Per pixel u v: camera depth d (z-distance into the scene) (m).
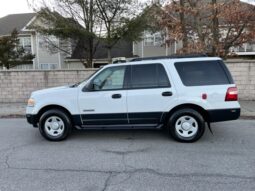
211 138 6.44
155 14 13.03
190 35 12.21
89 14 18.44
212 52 11.91
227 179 4.18
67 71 12.34
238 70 11.24
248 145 5.86
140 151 5.60
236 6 11.37
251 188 3.88
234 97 5.92
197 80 6.00
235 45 12.30
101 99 6.16
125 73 6.17
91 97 6.20
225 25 12.02
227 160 4.98
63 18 18.47
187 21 12.20
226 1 11.87
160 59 6.18
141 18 17.67
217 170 4.54
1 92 12.73
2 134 7.27
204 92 5.93
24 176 4.45
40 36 23.39
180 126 6.10
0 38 25.55
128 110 6.12
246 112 9.10
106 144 6.14
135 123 6.19
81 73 12.30
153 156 5.28
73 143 6.27
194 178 4.25
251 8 11.51
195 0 11.95
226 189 3.86
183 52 11.67
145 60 6.21
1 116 9.98
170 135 6.34
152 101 6.04
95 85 6.21
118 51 27.83
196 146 5.84
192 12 11.48
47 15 18.44
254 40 11.95
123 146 5.96
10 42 25.31
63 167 4.81
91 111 6.22
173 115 6.04
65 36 19.09
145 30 19.23
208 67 6.02
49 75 12.44
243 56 24.56
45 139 6.65
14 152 5.70
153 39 26.14
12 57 25.44
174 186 3.99
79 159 5.20
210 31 12.04
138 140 6.40
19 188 4.02
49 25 18.98
